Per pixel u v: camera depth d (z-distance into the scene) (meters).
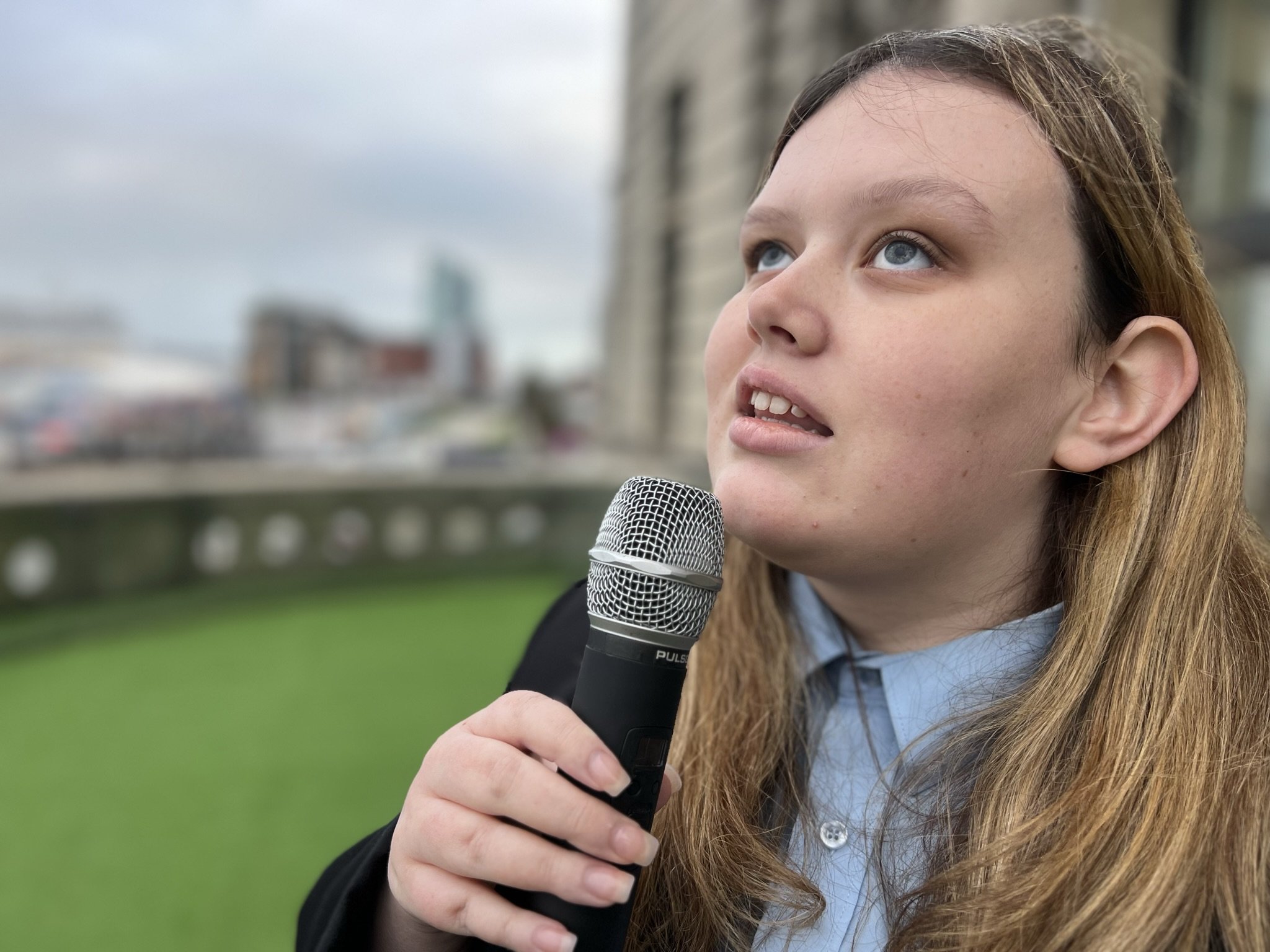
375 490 7.87
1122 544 0.75
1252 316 3.49
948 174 0.67
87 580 6.09
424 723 4.44
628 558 0.64
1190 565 0.74
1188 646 0.73
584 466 9.60
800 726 0.85
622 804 0.63
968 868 0.68
